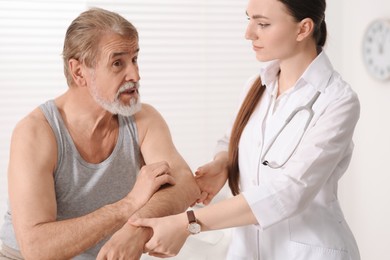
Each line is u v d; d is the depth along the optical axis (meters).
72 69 1.76
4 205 3.69
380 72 3.55
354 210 3.89
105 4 3.71
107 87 1.74
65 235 1.63
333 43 3.89
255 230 1.84
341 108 1.63
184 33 3.81
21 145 1.74
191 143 3.89
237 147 1.90
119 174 1.90
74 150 1.82
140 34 3.77
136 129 1.93
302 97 1.73
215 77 3.86
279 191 1.55
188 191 1.80
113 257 1.51
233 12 3.82
